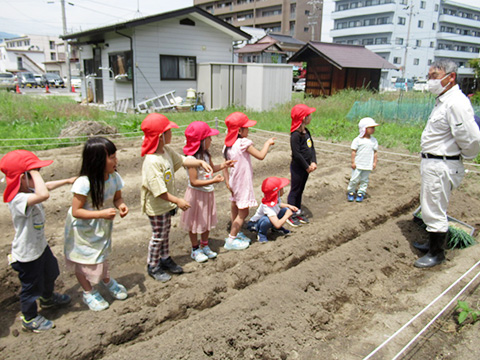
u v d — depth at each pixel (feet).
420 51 211.00
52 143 29.37
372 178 26.04
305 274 12.55
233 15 241.76
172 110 57.11
